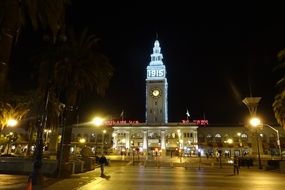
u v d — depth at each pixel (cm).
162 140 12000
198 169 4478
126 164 5725
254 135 6888
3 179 2419
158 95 13088
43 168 2883
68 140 3027
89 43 3216
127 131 12288
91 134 12238
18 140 8519
